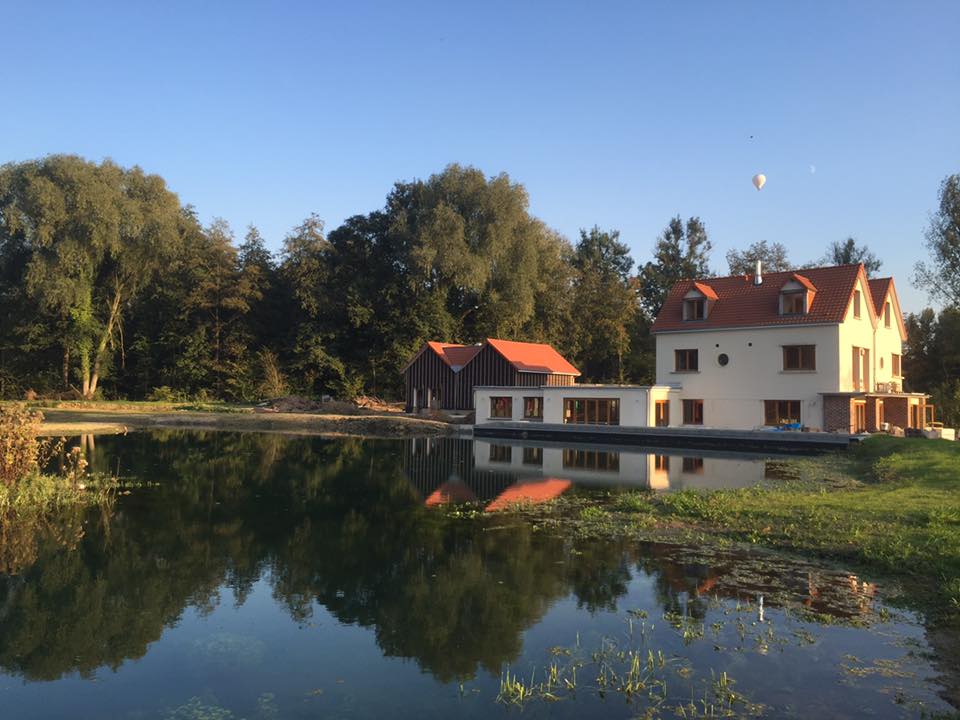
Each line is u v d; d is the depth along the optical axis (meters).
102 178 53.22
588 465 25.14
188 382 62.97
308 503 17.22
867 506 13.47
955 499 13.51
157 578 10.95
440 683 7.21
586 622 8.75
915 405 37.31
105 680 7.38
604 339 69.19
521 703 6.68
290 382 61.81
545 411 38.97
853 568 10.44
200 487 19.58
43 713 6.62
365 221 67.06
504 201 62.38
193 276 61.69
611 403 36.78
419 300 60.97
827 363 33.00
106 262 57.75
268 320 67.25
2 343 56.94
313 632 8.68
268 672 7.54
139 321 66.94
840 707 6.36
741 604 9.12
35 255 51.12
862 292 35.72
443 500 17.67
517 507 16.39
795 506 14.02
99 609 9.56
